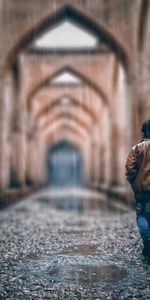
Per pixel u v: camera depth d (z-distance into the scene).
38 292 3.20
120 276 3.65
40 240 5.78
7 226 7.52
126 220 8.12
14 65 15.81
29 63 17.92
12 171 16.70
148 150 4.23
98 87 18.08
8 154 16.17
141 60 11.05
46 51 17.75
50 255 4.68
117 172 17.22
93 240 5.70
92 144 27.75
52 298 3.04
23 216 9.45
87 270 3.91
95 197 17.81
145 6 10.22
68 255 4.65
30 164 20.97
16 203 14.07
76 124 29.39
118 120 17.47
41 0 12.11
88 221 8.19
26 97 18.39
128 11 12.02
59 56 17.91
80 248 5.09
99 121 23.38
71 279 3.58
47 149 35.97
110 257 4.48
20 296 3.10
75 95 22.48
